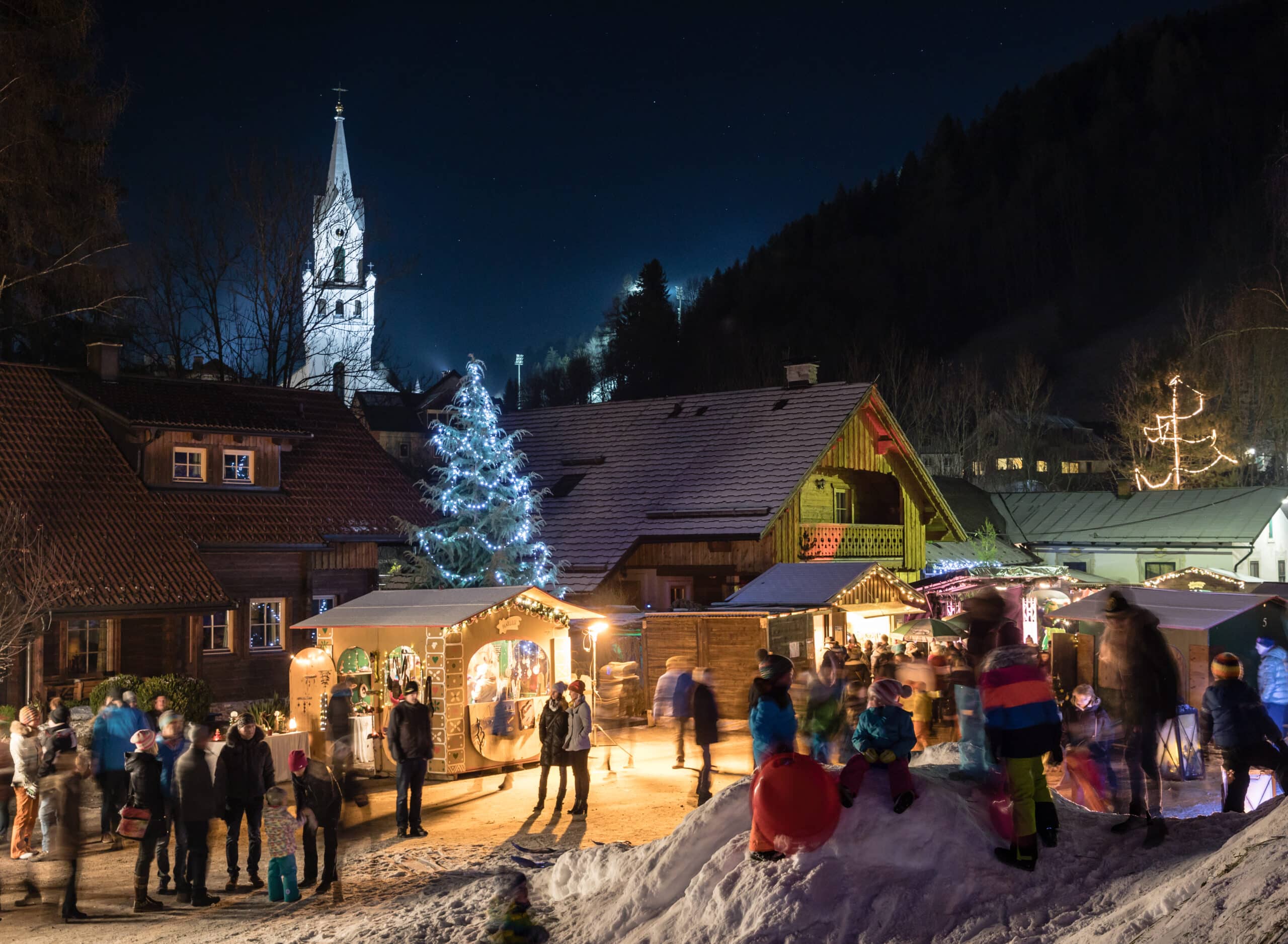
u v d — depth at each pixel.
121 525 25.56
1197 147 183.38
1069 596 32.50
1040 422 88.38
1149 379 81.94
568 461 39.28
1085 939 6.29
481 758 20.55
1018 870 7.53
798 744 17.20
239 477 29.23
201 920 11.82
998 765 8.53
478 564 32.12
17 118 27.77
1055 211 189.62
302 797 12.55
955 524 40.78
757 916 7.47
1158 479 72.62
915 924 7.24
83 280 30.66
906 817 7.87
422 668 20.53
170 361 41.69
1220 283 154.38
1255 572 53.50
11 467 25.38
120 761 15.98
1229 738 11.13
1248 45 198.62
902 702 20.91
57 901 12.80
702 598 33.50
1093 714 15.02
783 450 35.06
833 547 35.16
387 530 30.16
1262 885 5.36
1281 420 68.62
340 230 43.91
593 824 15.54
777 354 98.88
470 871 12.92
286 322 43.47
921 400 74.00
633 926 8.72
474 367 33.06
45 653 23.67
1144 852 7.78
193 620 25.70
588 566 33.28
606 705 26.69
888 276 178.75
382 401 76.44
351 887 12.88
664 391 108.75
